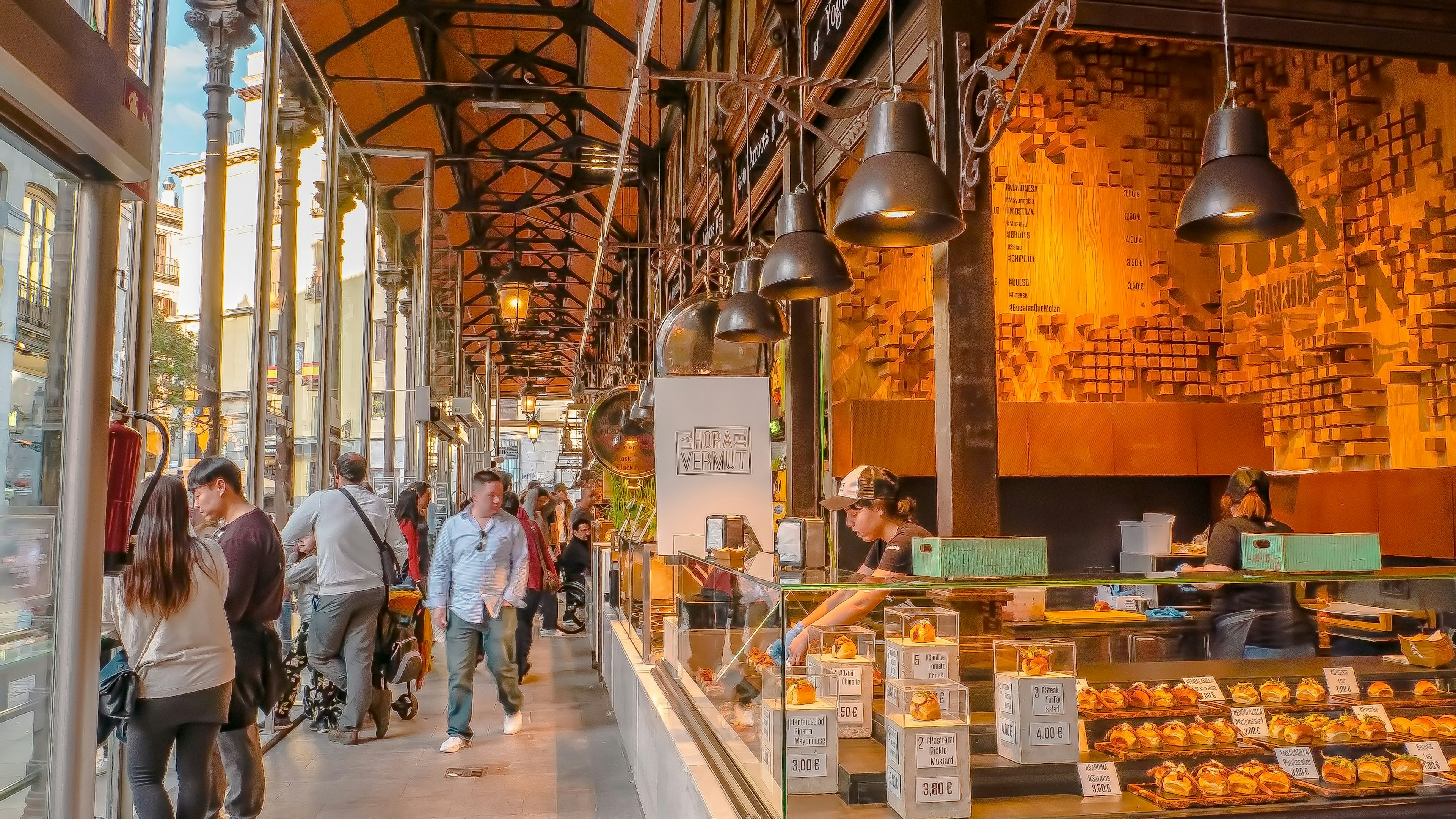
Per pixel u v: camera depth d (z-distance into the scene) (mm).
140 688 2896
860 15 4141
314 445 6926
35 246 1852
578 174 11977
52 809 1759
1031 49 2809
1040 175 5941
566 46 9820
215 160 4520
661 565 4355
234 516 3566
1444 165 4746
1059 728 2002
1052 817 1907
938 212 2312
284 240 5988
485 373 22250
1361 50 3471
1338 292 5320
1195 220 2418
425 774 4934
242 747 3572
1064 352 5883
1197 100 6156
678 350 5207
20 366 1857
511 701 5848
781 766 1933
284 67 6027
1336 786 2043
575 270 16875
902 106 2434
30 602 1831
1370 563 2342
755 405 4484
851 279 3090
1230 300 6090
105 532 2016
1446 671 2234
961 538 2199
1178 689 2160
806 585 2004
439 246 12555
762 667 2141
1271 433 5801
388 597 5789
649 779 3525
